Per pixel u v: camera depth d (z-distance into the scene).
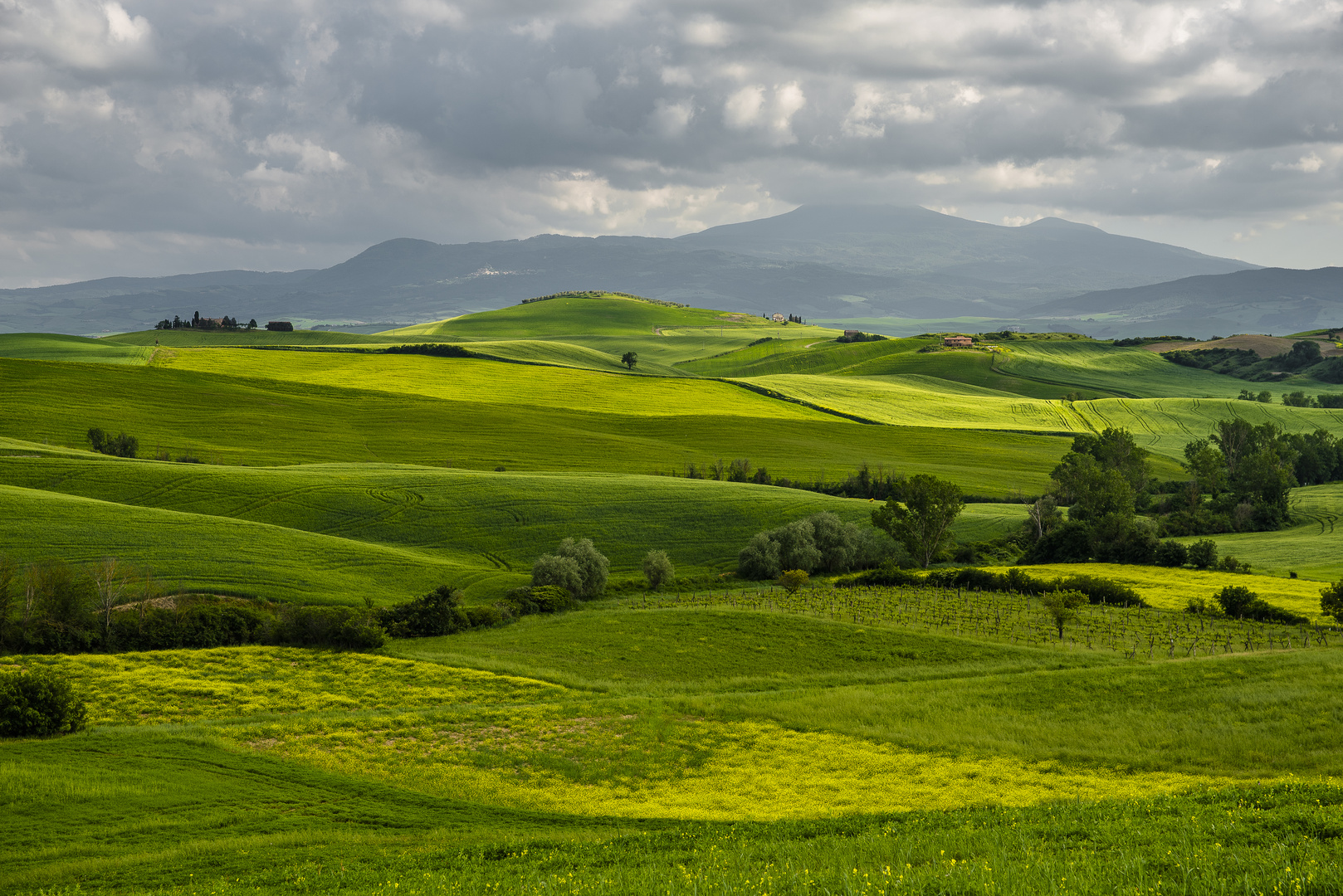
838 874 17.39
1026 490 137.88
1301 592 77.31
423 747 40.41
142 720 46.25
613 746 40.34
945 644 60.50
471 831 28.47
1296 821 18.70
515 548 93.88
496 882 19.89
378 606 70.06
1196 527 120.69
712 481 122.19
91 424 135.50
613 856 22.64
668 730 42.41
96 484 97.19
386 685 53.03
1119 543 97.62
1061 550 100.12
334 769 37.00
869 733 41.25
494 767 37.66
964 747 38.69
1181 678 45.84
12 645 56.88
